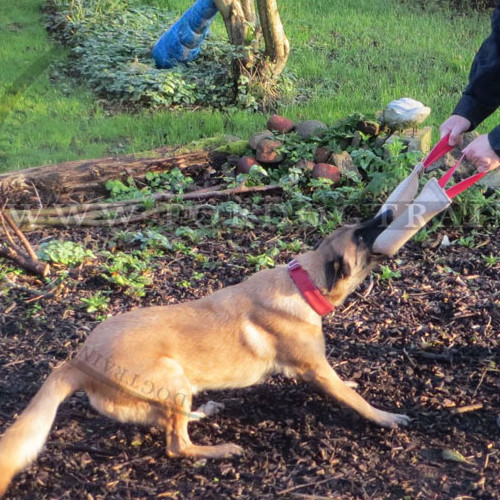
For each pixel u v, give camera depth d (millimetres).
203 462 2584
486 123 5332
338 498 2451
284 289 2613
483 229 4062
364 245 2566
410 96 6055
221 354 2580
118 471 2564
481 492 2469
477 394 2891
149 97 5770
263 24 5809
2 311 3373
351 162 4465
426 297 3482
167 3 7980
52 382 2449
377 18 8281
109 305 3443
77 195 4340
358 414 2760
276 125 4758
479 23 8273
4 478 2297
